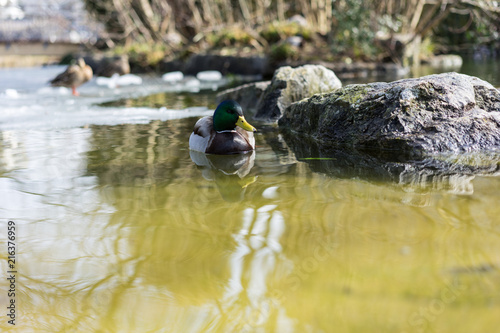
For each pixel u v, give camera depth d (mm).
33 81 12352
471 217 2662
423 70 11727
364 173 3777
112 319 1851
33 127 6184
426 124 4586
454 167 3859
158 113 7137
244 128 4605
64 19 21891
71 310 1921
